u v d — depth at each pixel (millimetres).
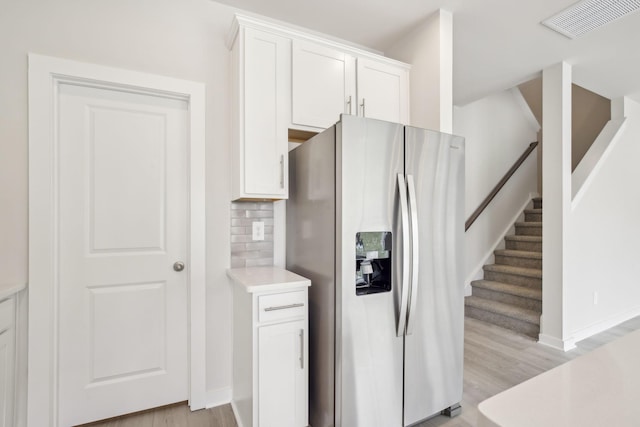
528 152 4684
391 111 2244
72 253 1720
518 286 3697
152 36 1841
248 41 1785
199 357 1924
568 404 539
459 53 2633
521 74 3033
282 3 2037
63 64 1632
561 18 2164
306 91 1927
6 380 1443
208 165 1976
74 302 1722
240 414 1775
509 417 503
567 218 2834
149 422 1784
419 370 1702
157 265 1901
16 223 1568
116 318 1811
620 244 3545
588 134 4559
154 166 1900
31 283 1571
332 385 1537
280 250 2203
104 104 1799
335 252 1533
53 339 1640
